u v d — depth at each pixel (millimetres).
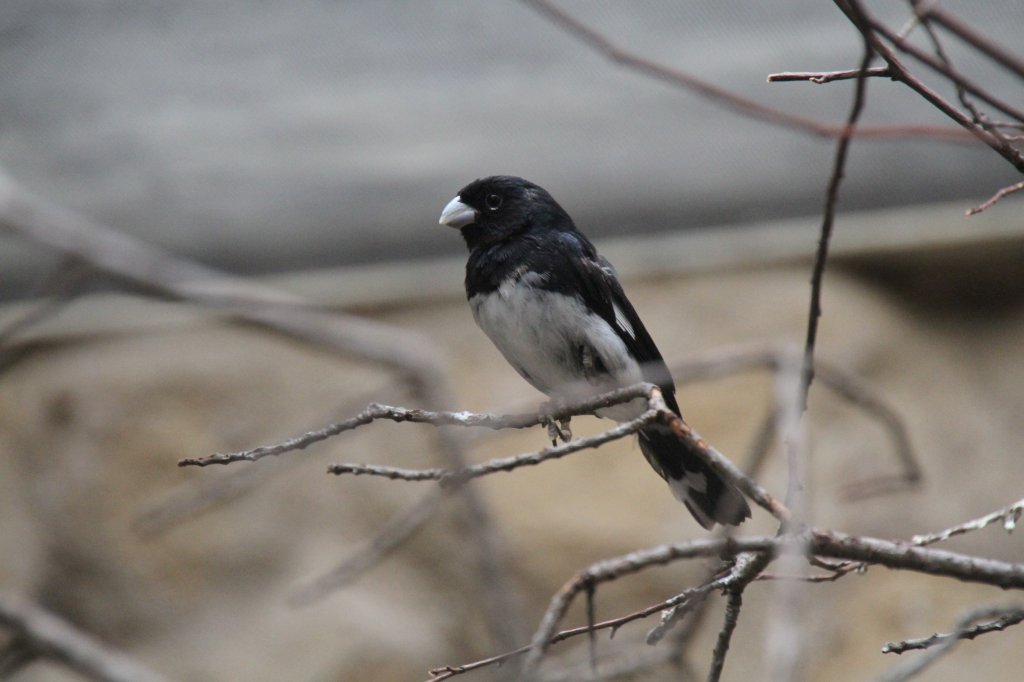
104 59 11344
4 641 8812
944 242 13039
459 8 11070
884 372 13078
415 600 12680
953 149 12367
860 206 12812
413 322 13477
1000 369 13297
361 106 11852
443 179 12547
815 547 4062
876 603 12086
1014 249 13055
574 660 7621
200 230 12664
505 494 12719
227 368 13539
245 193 12477
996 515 4762
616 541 12508
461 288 13516
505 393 13109
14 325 7383
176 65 11453
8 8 10930
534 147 12211
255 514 13039
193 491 11945
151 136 11945
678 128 11984
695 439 4324
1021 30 10758
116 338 13773
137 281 7312
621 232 12961
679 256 13273
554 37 11211
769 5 10820
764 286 13297
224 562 12930
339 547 12875
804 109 11516
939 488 12664
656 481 12789
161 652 12703
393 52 11383
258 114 11859
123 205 12391
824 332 13055
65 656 7250
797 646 4320
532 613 12297
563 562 12438
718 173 12438
